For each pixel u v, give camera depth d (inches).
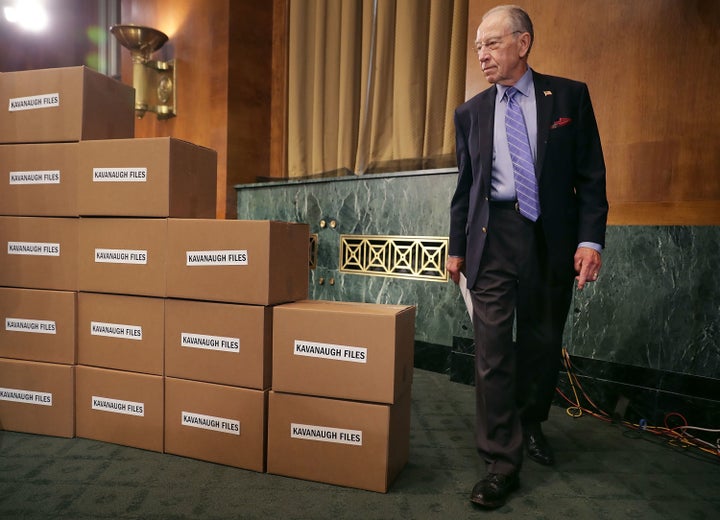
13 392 70.8
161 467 60.4
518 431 56.7
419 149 137.6
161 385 64.1
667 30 82.0
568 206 59.5
